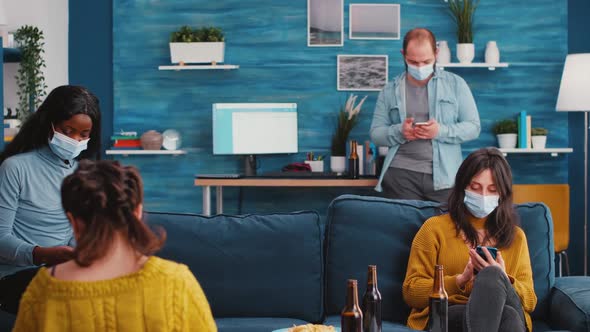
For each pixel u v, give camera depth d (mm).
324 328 2287
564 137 5977
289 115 5875
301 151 6047
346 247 3137
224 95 6059
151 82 6090
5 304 2906
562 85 5492
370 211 3178
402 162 4750
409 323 2975
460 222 3021
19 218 3023
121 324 1624
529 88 5984
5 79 5863
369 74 6008
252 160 5918
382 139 4832
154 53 6082
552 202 5457
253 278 3064
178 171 6125
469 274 2816
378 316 2375
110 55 6113
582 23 5957
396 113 4867
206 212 5516
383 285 3096
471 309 2529
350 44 6020
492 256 2799
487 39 5973
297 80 6031
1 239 2916
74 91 2996
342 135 5891
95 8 6094
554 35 5965
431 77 4793
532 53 5973
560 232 5445
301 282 3086
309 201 6059
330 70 6027
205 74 6062
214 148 5844
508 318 2580
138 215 1702
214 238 3088
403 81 4863
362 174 5770
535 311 3104
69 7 6098
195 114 6078
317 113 6031
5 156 3084
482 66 5797
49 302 1627
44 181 3041
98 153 3158
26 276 2881
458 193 3043
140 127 6098
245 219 3162
